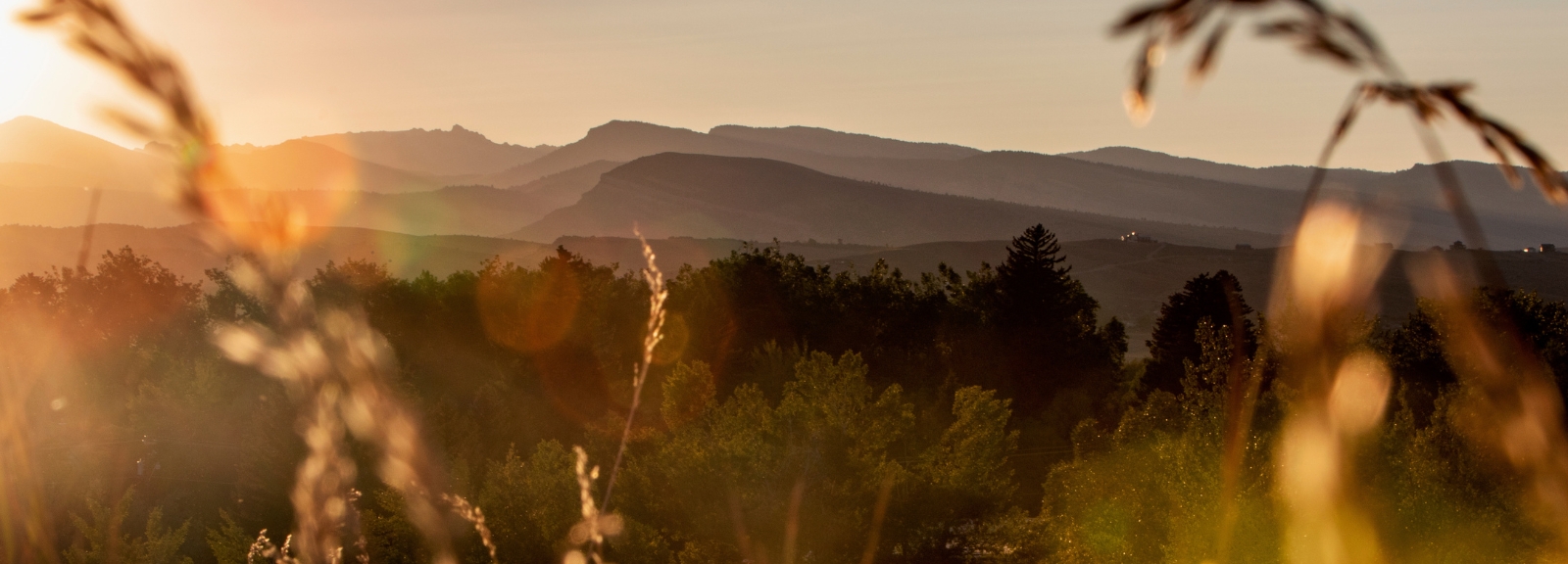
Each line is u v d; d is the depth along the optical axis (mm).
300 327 734
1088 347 59031
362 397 789
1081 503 12789
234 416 37000
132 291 53156
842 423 19344
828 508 17094
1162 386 46219
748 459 17734
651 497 18625
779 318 55750
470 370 47125
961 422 21281
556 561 17328
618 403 41281
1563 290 140250
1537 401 921
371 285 48906
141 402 37344
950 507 18141
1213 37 664
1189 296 47562
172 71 675
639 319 52875
